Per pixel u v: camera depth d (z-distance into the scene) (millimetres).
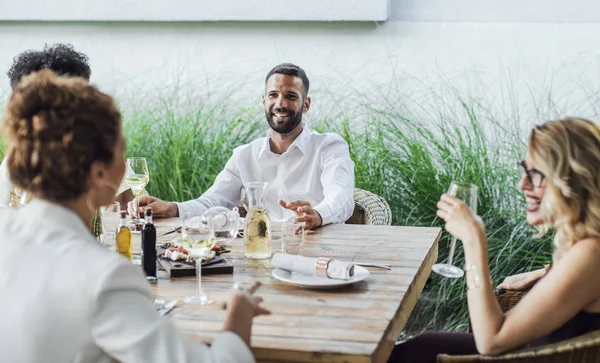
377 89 4852
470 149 4441
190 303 2000
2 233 1462
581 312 1810
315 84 4961
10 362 1380
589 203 1789
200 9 5039
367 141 4629
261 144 3721
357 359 1626
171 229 2918
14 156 1460
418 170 4430
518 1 4656
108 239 2578
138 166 2932
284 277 2207
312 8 4863
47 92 1456
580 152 1789
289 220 3438
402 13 4852
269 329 1787
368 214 3537
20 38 5480
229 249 2621
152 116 5035
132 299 1389
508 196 4367
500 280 4168
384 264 2402
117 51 5301
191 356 1396
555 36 4605
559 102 4609
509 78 4676
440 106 4746
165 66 5215
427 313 4219
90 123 1458
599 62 4551
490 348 1795
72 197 1477
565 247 1853
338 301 2012
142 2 5129
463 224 1925
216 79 5113
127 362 1369
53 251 1409
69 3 5262
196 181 4664
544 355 1746
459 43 4742
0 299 1391
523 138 4605
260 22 5035
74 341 1366
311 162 3670
